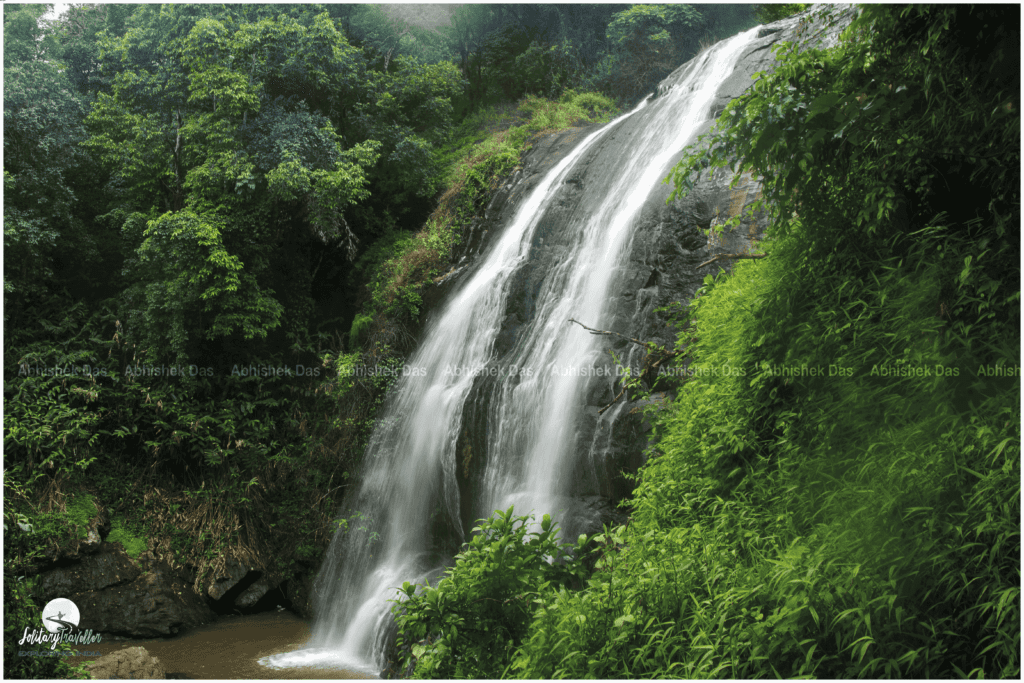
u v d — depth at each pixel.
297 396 14.07
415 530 9.98
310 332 14.99
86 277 14.09
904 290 3.56
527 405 8.27
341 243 14.90
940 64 3.52
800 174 4.13
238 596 11.53
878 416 3.46
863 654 2.45
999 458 2.80
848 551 2.81
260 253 13.75
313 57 14.76
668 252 7.67
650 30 20.59
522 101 19.41
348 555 10.95
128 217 13.33
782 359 4.34
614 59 20.83
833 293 4.07
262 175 13.66
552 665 3.33
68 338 13.23
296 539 12.06
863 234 4.07
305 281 14.91
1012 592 2.39
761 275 4.85
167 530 11.67
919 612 2.62
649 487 4.87
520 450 8.12
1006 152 3.29
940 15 3.49
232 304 12.70
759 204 4.87
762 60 9.67
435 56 20.92
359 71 16.19
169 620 10.40
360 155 14.31
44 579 10.09
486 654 3.94
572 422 7.31
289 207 14.29
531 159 14.02
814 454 3.73
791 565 2.82
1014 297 3.06
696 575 3.32
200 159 14.40
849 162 4.05
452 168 15.71
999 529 2.56
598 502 6.68
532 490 7.73
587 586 4.11
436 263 13.11
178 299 12.46
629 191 9.52
